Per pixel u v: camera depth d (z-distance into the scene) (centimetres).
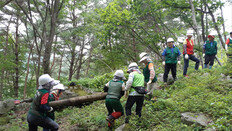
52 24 930
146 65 530
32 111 341
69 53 2036
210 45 808
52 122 360
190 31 740
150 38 1147
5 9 1392
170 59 664
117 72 448
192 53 759
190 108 433
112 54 1296
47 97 338
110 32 1216
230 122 332
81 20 1708
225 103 409
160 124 411
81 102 633
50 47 921
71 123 504
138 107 440
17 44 1747
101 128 456
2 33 1652
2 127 508
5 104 607
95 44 1608
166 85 685
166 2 1112
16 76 1778
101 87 823
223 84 560
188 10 1202
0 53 1407
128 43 1350
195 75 726
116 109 427
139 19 1199
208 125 335
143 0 1102
